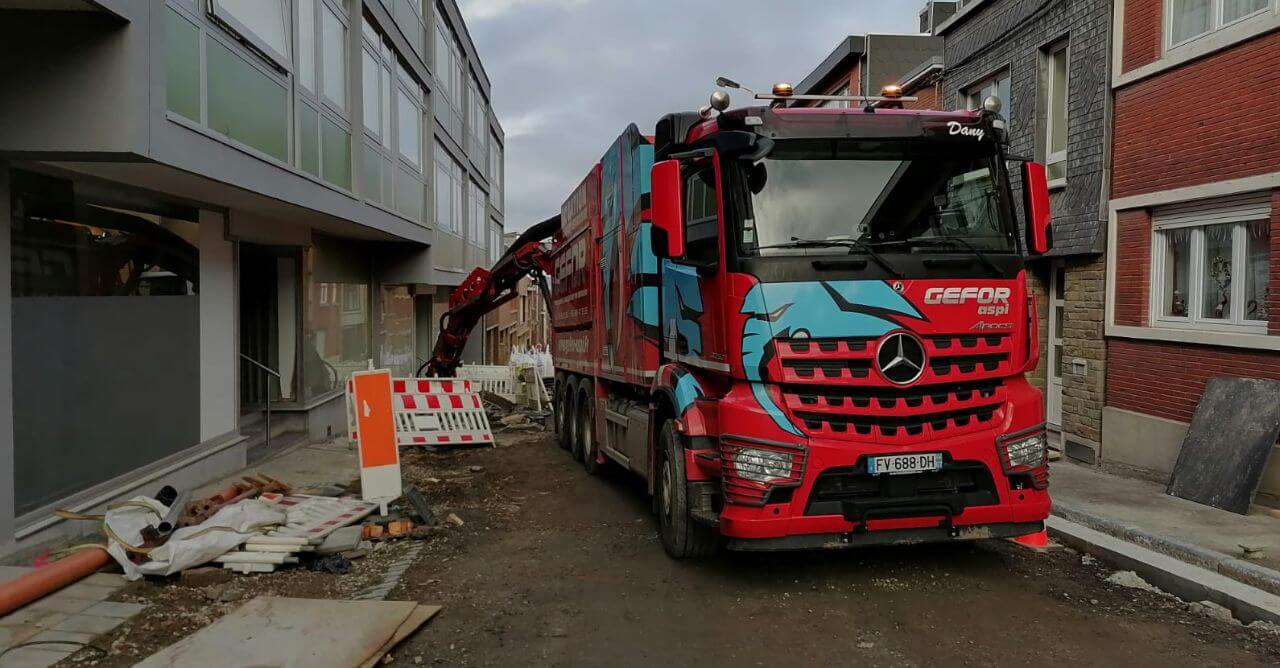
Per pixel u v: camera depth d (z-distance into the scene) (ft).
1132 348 30.37
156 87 20.31
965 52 43.42
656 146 23.62
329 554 21.39
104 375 24.29
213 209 31.89
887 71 60.18
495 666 14.71
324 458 37.76
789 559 20.95
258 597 17.71
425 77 59.21
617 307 28.94
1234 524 21.71
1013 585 18.66
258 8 28.43
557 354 43.91
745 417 17.43
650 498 29.53
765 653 15.08
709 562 20.93
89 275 23.84
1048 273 36.52
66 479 22.31
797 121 18.76
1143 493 25.54
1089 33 32.53
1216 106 26.43
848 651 15.08
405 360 72.69
